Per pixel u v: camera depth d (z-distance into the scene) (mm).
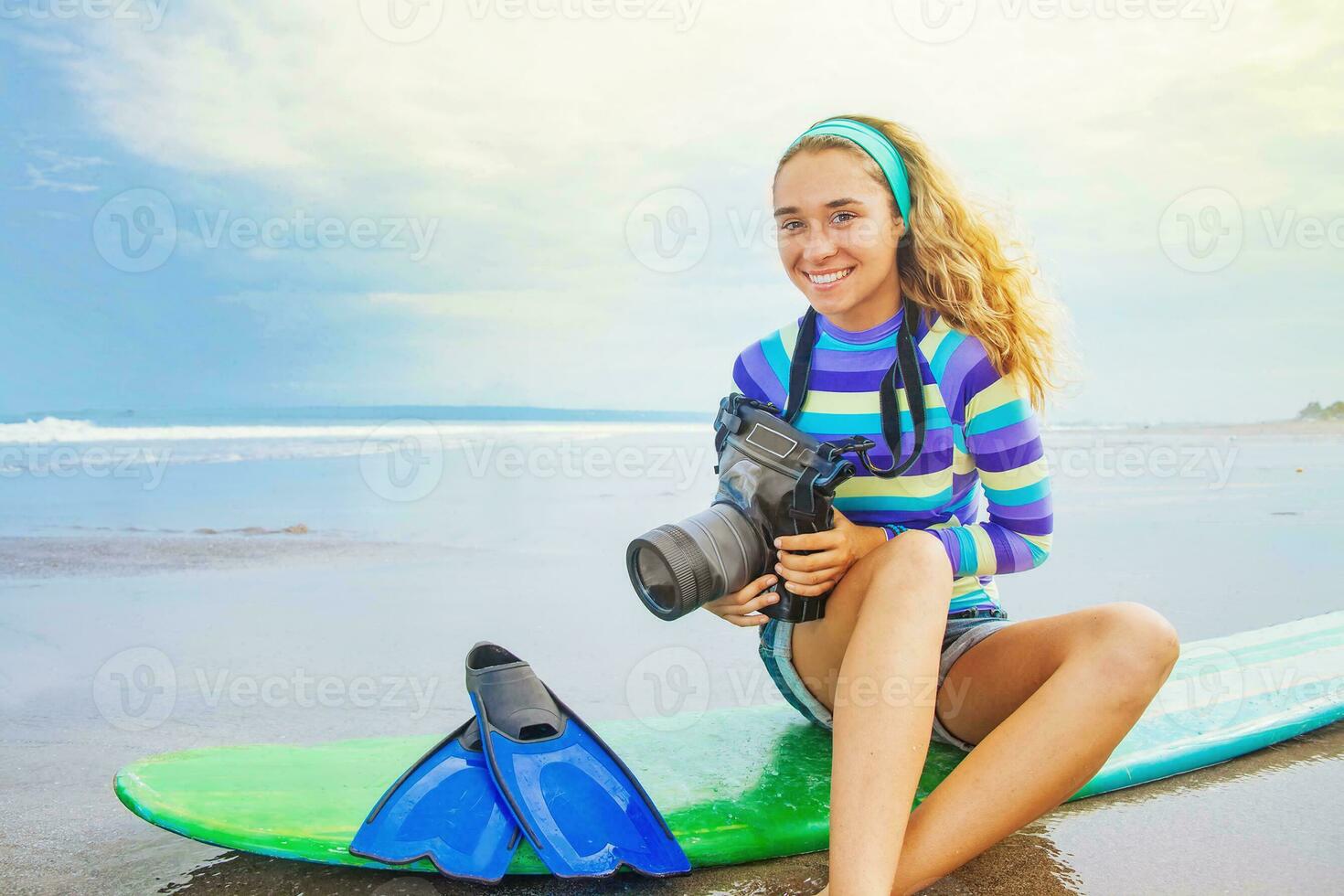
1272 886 1636
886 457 1854
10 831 1849
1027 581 3967
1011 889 1619
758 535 1667
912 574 1516
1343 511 5754
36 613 3619
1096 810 1953
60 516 5949
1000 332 1832
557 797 1663
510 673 1785
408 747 2107
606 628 3494
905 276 1878
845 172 1759
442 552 4910
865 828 1353
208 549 4949
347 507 6422
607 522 5883
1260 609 3572
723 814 1775
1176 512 5727
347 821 1721
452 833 1628
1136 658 1494
